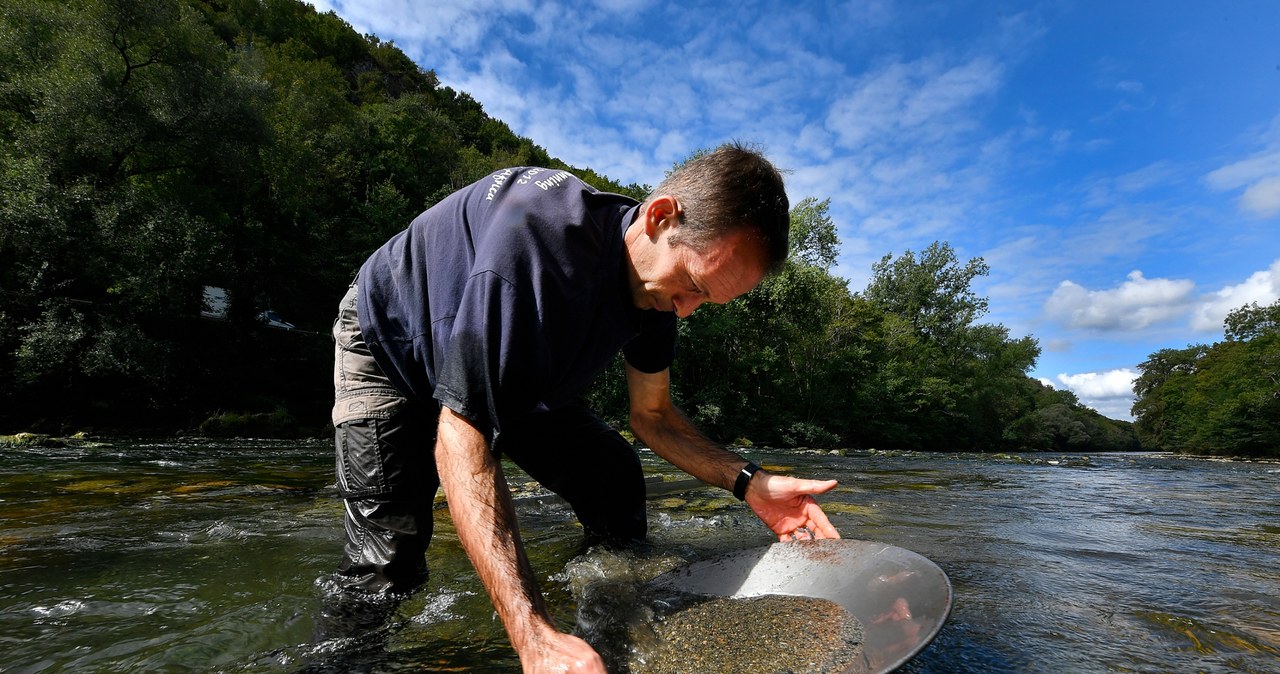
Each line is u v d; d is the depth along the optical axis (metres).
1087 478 7.69
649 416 1.85
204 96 15.86
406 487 1.45
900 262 38.81
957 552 2.08
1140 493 5.29
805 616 1.16
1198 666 1.08
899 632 1.00
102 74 14.24
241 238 19.75
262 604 1.37
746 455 12.63
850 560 1.37
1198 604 1.48
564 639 0.86
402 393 1.41
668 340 1.69
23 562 1.76
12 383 12.48
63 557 1.83
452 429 1.04
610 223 1.22
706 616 1.22
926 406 30.70
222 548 1.95
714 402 20.89
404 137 35.88
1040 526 2.76
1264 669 1.07
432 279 1.20
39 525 2.37
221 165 17.05
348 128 33.22
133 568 1.69
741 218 1.09
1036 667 1.06
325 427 16.22
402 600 1.40
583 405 1.92
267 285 20.94
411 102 43.06
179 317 15.47
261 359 18.48
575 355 1.24
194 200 17.86
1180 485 6.91
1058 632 1.25
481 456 1.02
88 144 13.88
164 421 14.30
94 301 13.97
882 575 1.25
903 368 30.92
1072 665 1.08
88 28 14.47
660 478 4.23
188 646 1.12
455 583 1.54
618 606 1.31
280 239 22.06
